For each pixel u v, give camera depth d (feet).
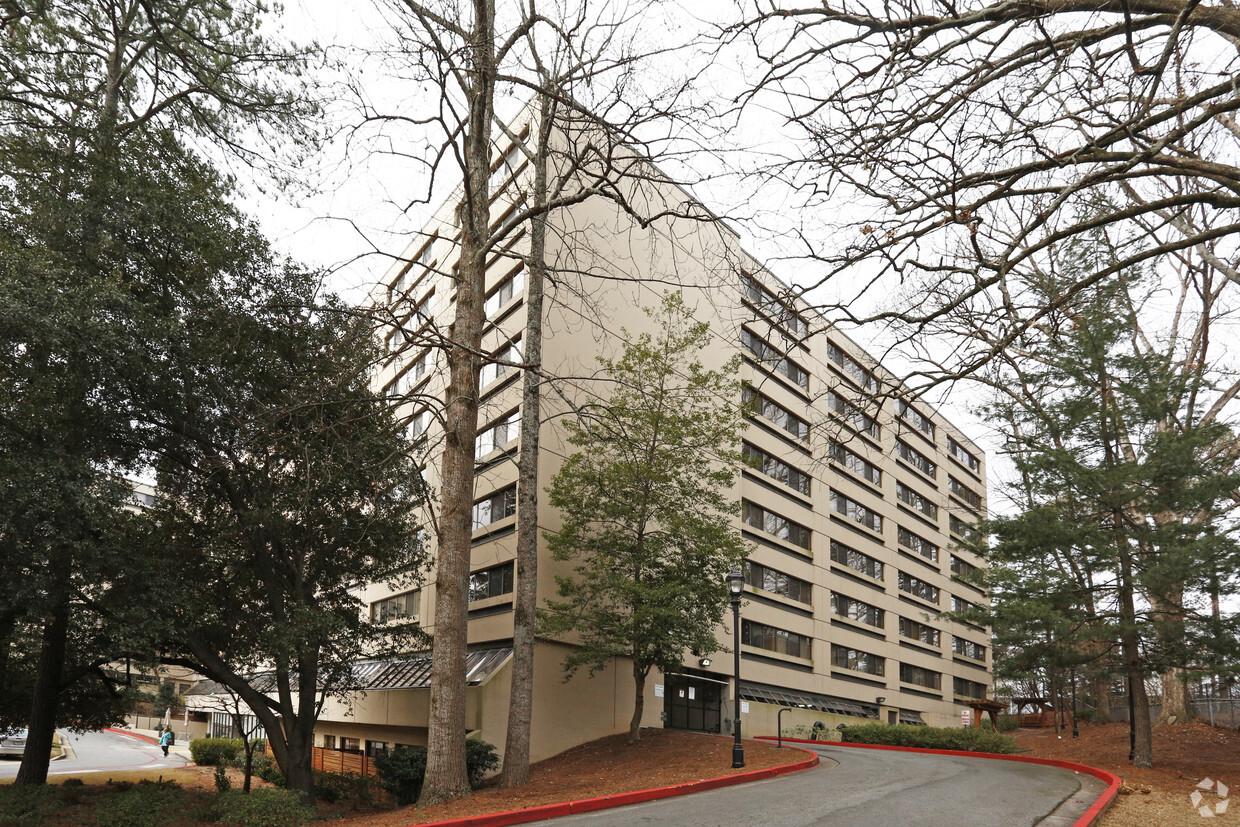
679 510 78.64
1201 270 50.75
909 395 27.81
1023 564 77.61
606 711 86.58
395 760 67.31
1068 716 134.10
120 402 54.60
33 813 50.75
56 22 56.29
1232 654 63.10
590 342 90.53
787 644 117.80
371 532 64.69
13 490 43.93
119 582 51.52
